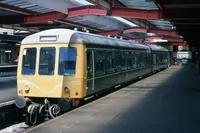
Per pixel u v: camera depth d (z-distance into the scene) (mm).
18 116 14805
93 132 8656
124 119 10438
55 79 13477
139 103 13984
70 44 13602
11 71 43906
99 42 16375
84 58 13812
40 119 13750
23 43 14172
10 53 65688
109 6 28531
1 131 12812
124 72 21781
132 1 31016
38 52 13844
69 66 13523
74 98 13586
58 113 13758
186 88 20719
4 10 29891
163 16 25047
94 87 15344
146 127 9203
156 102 14297
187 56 99562
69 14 31031
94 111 12000
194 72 41625
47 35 13805
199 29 36781
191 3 20438
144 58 30391
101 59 16531
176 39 66250
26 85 13883
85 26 46188
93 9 29891
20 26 43406
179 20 28078
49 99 13758
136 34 63812
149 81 26609
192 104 13664
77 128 9156
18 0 26500
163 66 47156
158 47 43938
